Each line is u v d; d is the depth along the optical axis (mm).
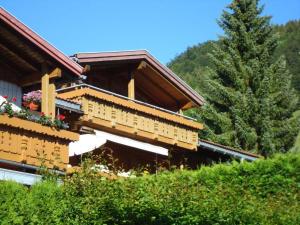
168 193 12281
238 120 38562
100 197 12469
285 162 18875
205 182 19000
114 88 26531
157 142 25891
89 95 22422
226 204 12641
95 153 23906
